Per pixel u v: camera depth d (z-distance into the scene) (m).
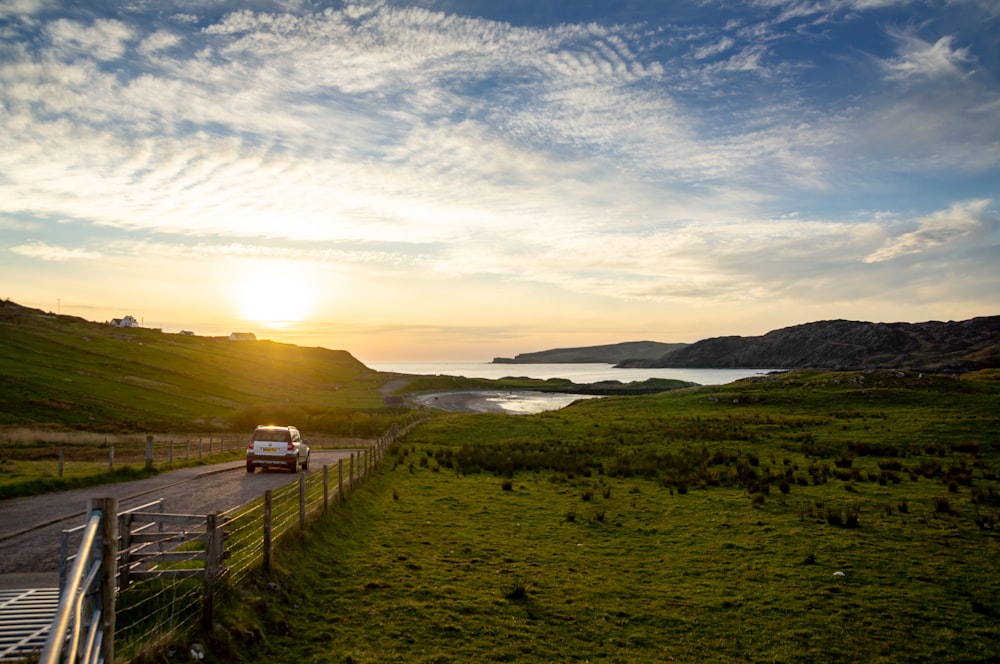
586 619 13.59
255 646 10.55
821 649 12.31
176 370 136.38
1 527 17.14
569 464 37.03
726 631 13.13
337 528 19.61
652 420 57.94
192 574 10.26
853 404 62.94
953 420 47.91
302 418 82.62
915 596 15.08
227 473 32.75
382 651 11.30
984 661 11.88
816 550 18.80
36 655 7.62
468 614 13.47
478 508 25.20
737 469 32.22
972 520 22.00
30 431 55.09
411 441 53.59
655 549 19.44
